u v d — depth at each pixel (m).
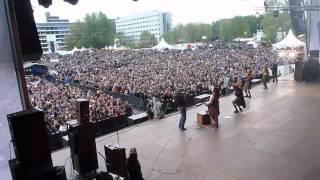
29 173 4.91
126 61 41.19
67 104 13.90
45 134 5.02
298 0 16.98
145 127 10.06
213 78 18.58
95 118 10.54
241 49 50.22
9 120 4.79
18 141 4.79
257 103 12.33
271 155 7.32
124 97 16.27
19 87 6.27
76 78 25.52
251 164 6.92
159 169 6.98
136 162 6.34
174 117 11.09
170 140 8.73
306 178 6.16
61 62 44.38
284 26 46.81
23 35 6.06
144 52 52.75
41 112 4.96
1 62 6.12
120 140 8.95
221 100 13.32
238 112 11.23
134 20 111.12
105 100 13.80
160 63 34.94
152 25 107.69
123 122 10.88
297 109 11.09
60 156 8.00
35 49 6.24
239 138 8.56
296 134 8.59
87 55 55.41
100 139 9.10
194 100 13.54
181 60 36.94
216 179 6.36
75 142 6.66
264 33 50.34
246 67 24.16
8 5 5.89
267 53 37.28
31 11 6.11
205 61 33.53
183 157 7.54
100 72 29.61
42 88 19.44
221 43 70.75
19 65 6.16
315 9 14.90
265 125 9.55
